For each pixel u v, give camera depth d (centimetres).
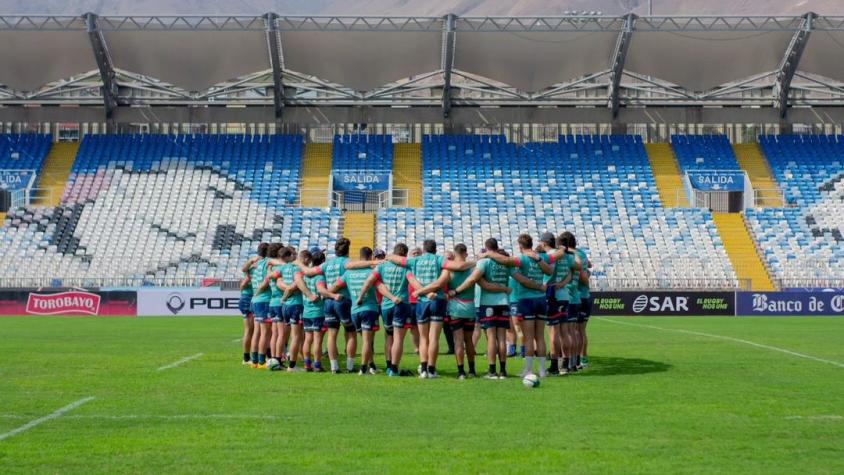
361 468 1023
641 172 5456
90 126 5656
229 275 4791
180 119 5519
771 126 5716
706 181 5300
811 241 4994
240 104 5481
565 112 5538
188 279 4681
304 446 1130
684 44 5038
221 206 5191
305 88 5384
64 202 5181
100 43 4997
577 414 1343
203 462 1052
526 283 1706
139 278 4662
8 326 3328
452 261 1742
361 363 2012
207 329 3167
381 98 5472
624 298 4228
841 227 5081
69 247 4906
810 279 4669
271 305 1928
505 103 5462
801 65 5212
